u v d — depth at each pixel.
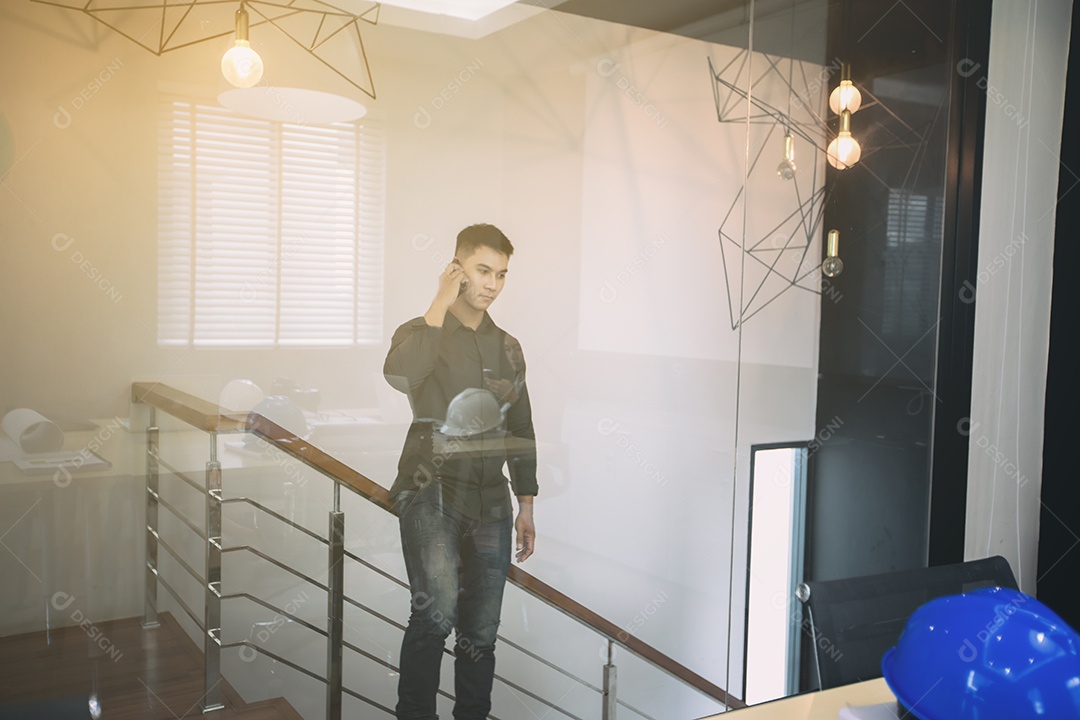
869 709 1.29
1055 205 2.60
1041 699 1.05
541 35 1.80
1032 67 2.52
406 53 1.67
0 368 1.37
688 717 2.14
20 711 1.42
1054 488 2.63
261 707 1.63
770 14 2.13
